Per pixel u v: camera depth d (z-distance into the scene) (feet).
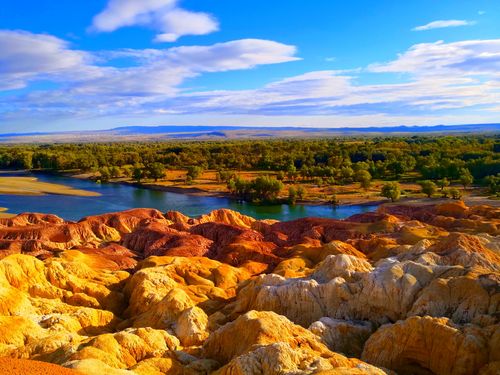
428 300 139.44
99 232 332.80
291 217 456.45
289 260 234.17
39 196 549.54
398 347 123.13
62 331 145.79
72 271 207.41
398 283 150.51
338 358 110.11
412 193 534.78
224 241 311.06
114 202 526.16
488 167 596.70
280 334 122.93
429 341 118.83
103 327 166.09
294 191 520.42
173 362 118.62
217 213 382.63
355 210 481.05
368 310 151.12
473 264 168.96
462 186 574.15
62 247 305.32
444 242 190.60
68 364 101.09
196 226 339.77
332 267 177.37
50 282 191.52
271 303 159.43
